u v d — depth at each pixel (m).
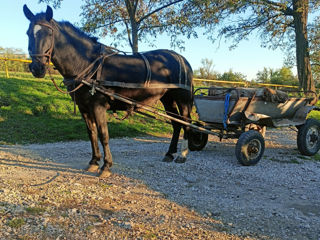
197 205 3.97
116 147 7.97
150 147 8.06
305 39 18.66
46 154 6.86
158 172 5.48
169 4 12.88
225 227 3.33
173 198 4.20
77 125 10.20
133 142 8.88
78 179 4.80
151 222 3.32
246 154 5.96
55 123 10.33
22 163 5.85
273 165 6.19
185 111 6.07
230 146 8.26
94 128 5.32
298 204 4.15
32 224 3.05
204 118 6.90
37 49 4.25
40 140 8.77
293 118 7.29
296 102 7.08
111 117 11.38
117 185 4.60
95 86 4.66
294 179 5.31
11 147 7.60
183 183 4.91
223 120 6.33
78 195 4.01
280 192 4.63
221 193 4.51
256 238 3.11
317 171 5.88
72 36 4.68
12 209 3.35
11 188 4.12
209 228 3.28
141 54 5.43
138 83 5.09
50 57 4.41
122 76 4.94
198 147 7.45
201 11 12.96
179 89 5.86
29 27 4.37
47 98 12.29
